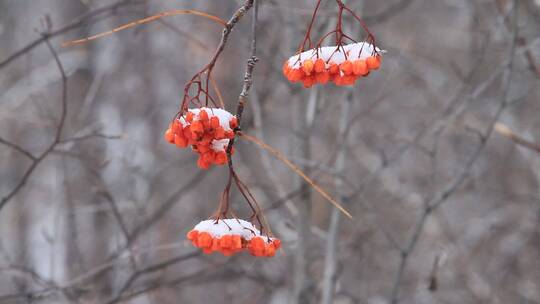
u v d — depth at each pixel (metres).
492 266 9.95
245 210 8.34
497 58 8.92
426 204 6.25
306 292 6.60
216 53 2.94
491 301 8.55
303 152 6.75
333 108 7.98
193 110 2.91
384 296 9.19
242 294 8.97
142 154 9.62
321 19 6.70
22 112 10.20
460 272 8.71
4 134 11.76
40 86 9.74
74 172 7.39
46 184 11.52
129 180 7.78
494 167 10.39
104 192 6.28
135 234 6.49
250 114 8.13
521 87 9.55
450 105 6.47
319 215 10.84
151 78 10.60
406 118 11.05
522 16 8.27
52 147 5.26
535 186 10.83
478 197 10.62
